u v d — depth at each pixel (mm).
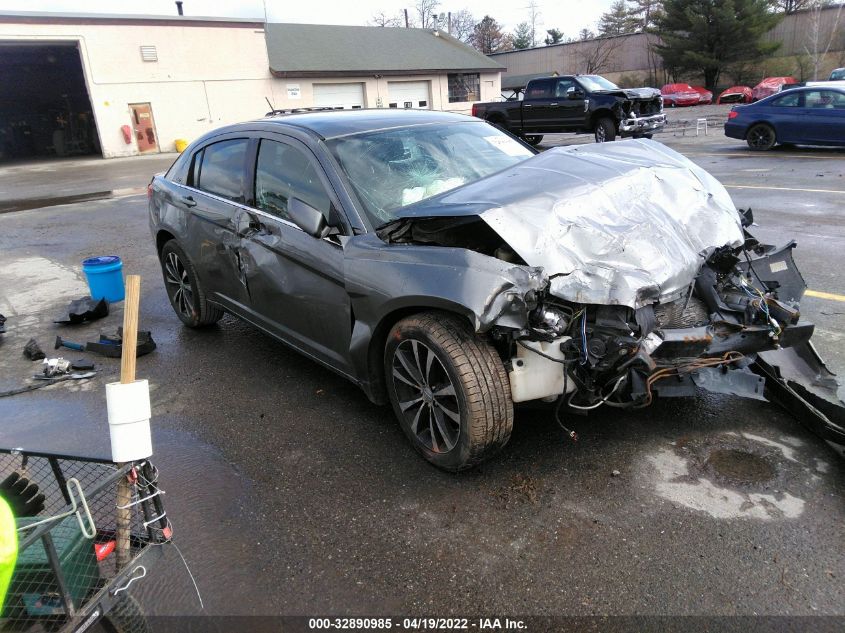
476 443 2875
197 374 4617
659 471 3057
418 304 2908
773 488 2879
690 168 3889
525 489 2984
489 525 2764
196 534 2822
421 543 2684
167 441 3672
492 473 3127
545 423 3549
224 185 4543
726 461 3100
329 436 3609
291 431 3695
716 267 3242
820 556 2469
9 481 2119
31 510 2137
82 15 25750
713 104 36781
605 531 2678
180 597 2434
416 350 3053
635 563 2494
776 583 2355
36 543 1829
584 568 2486
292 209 3363
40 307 6594
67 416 4141
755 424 3414
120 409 1832
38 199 15383
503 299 2621
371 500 2992
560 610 2303
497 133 4582
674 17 41031
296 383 4363
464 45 39594
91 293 6441
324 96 32844
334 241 3406
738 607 2262
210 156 4805
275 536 2783
